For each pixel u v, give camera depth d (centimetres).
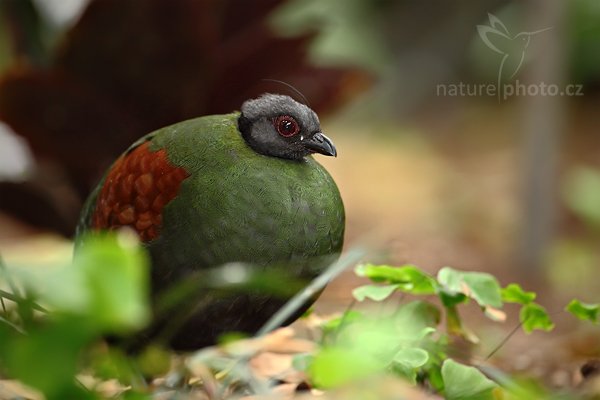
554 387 732
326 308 991
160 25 1059
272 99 664
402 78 2256
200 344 659
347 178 1850
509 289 638
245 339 637
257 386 545
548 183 1421
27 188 1145
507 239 1585
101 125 1115
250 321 640
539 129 1415
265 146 651
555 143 1419
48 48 1166
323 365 361
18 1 1156
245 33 1133
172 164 637
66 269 301
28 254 1054
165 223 633
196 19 1065
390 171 1873
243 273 582
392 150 2020
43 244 1171
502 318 628
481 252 1527
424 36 2288
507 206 1669
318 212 638
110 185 666
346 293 1072
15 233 1393
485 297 611
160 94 1104
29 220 1162
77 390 342
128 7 1043
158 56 1080
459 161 1978
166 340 646
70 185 1153
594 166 1905
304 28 1143
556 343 873
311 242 634
